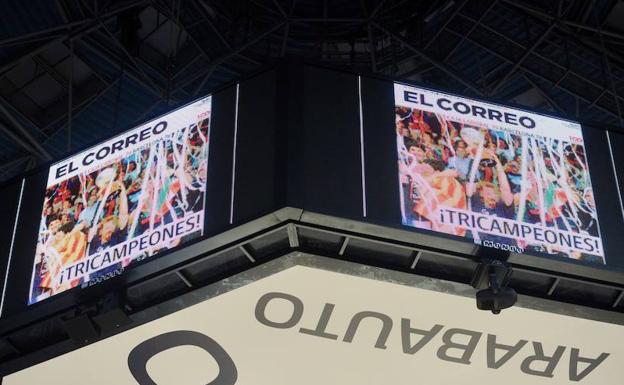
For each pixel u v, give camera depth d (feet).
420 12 71.82
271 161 40.45
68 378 47.47
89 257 43.06
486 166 42.75
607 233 42.37
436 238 39.86
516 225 41.29
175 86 70.18
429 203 40.86
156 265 40.86
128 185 44.27
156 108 73.05
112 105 72.84
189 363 45.60
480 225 40.81
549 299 42.70
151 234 41.81
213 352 45.01
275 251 40.96
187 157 43.29
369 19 69.77
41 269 44.19
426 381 46.21
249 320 43.29
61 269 43.60
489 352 45.03
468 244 40.04
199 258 40.40
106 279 41.68
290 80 43.04
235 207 40.04
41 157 72.74
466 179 42.06
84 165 46.62
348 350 44.47
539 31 69.56
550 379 46.93
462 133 43.68
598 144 45.55
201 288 42.01
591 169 44.42
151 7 68.33
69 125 64.44
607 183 44.19
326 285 41.81
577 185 43.57
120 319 42.16
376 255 41.32
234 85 44.62
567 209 42.57
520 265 40.91
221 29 71.77
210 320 43.55
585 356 45.98
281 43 73.97
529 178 43.01
